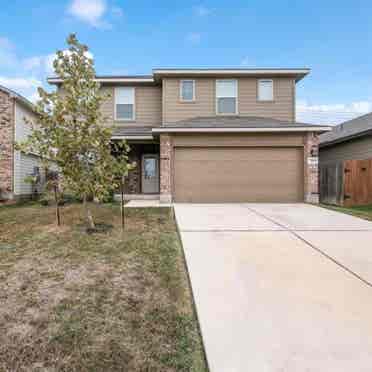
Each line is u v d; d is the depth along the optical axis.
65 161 5.96
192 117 14.01
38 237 5.56
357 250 4.77
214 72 13.71
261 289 3.35
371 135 11.73
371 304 3.00
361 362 2.15
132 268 3.99
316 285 3.44
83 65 5.93
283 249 4.81
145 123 14.71
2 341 2.39
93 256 4.46
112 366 2.13
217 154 11.14
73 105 5.80
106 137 6.05
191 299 3.14
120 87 14.74
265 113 14.00
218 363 2.16
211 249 4.81
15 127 11.84
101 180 6.13
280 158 11.11
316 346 2.34
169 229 6.25
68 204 10.45
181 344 2.39
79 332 2.53
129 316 2.80
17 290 3.32
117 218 7.48
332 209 9.16
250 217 7.63
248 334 2.50
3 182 11.59
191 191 11.14
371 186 11.05
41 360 2.18
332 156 14.93
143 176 14.38
